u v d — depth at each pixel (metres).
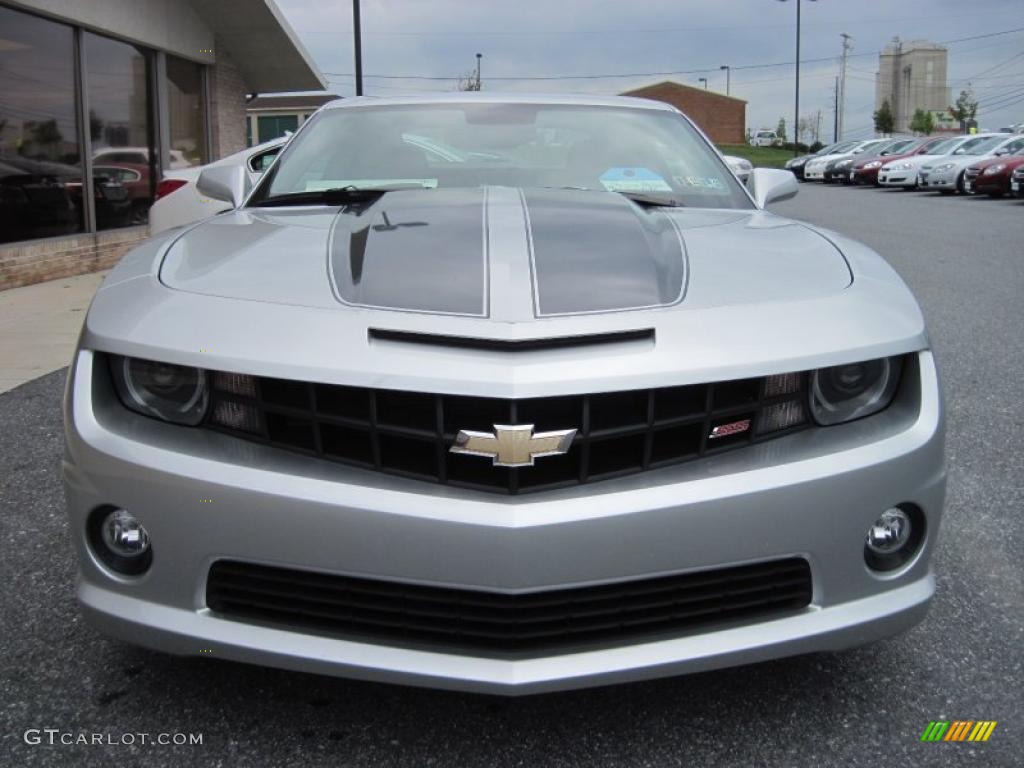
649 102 3.79
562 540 1.85
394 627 1.94
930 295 8.40
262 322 1.98
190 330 1.99
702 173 3.34
